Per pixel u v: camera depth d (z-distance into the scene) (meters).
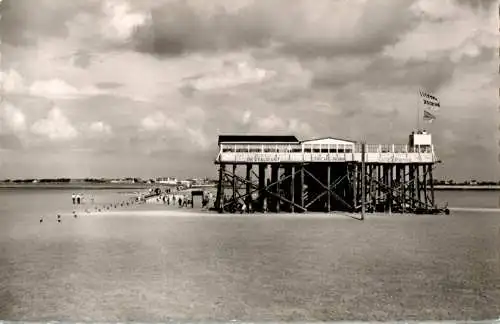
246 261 32.12
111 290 25.50
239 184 77.12
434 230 47.75
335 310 22.34
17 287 26.16
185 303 23.39
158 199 112.56
